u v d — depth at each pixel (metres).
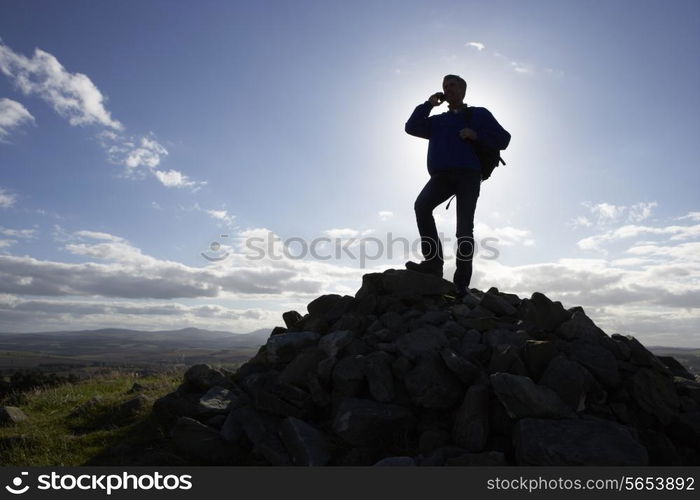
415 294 5.63
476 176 5.54
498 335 4.55
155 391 6.61
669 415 3.79
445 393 3.92
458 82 5.68
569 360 4.00
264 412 4.32
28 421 5.55
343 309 5.80
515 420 3.55
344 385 4.23
